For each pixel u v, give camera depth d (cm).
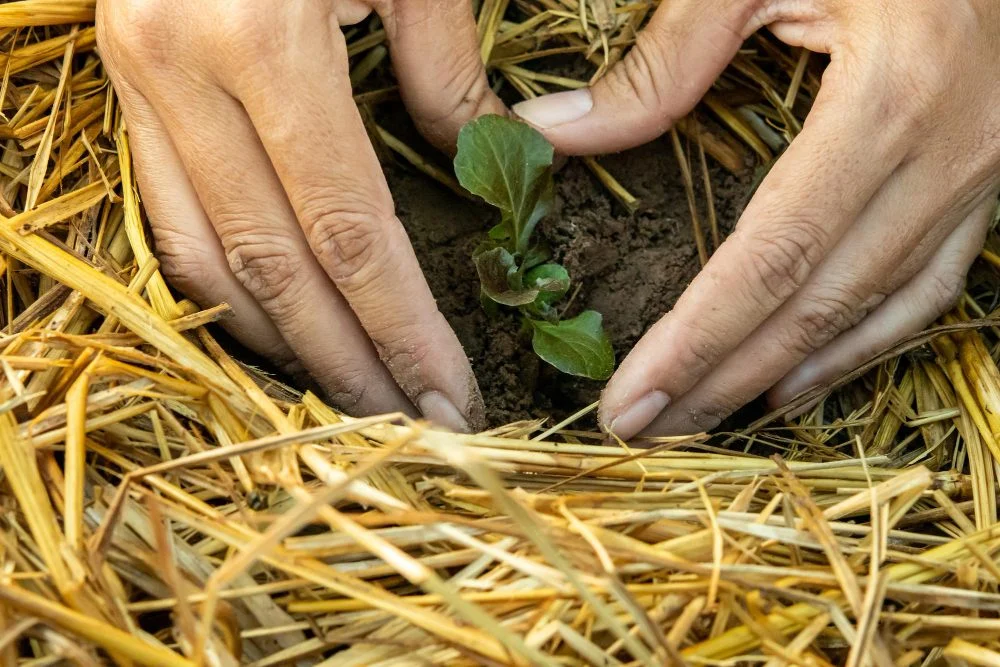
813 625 33
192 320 37
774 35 43
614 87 42
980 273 43
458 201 43
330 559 34
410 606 32
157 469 34
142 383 36
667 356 39
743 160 44
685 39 41
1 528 34
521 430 38
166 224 39
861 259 39
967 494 38
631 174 44
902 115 38
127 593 34
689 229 43
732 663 33
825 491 38
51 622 31
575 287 42
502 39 44
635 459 36
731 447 41
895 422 41
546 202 41
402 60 40
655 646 33
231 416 36
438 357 39
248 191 38
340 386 39
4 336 36
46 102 40
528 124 41
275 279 38
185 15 37
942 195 39
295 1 37
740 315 39
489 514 36
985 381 40
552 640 33
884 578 33
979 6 39
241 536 33
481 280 40
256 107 37
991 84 39
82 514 33
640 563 34
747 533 34
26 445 34
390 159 43
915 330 41
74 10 40
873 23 39
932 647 34
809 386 41
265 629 33
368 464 32
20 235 37
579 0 44
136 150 39
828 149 38
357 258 38
